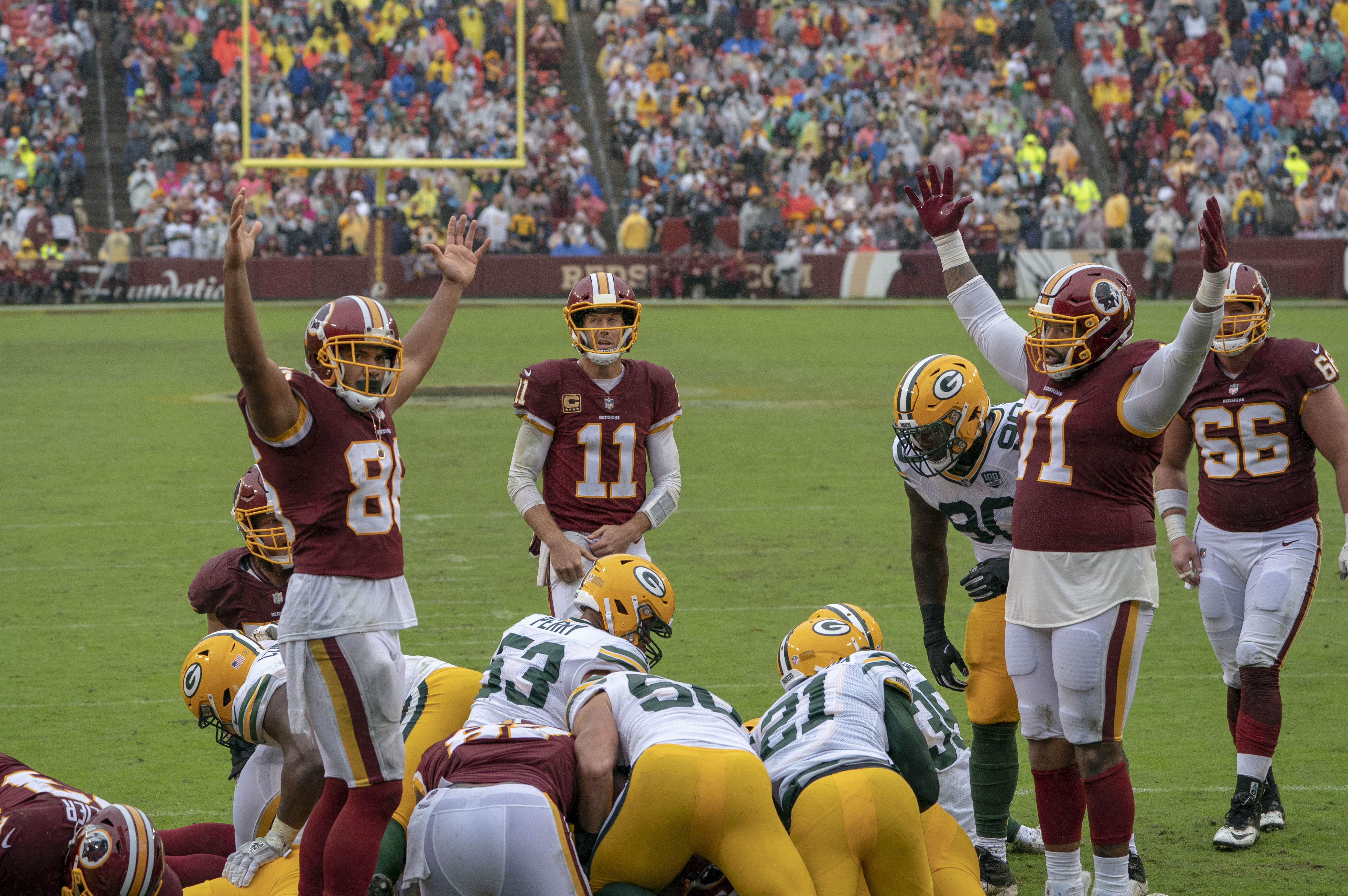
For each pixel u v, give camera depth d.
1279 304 44.88
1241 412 8.13
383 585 5.98
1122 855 6.45
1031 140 51.38
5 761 5.96
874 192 50.59
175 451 20.27
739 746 5.91
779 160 51.06
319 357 5.93
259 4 43.62
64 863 5.60
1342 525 15.41
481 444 20.98
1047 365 6.52
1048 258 46.94
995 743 7.26
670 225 48.00
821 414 24.00
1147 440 6.37
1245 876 7.22
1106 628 6.37
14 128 47.66
